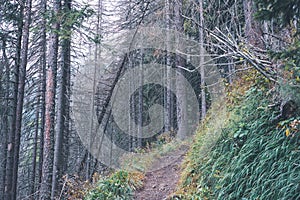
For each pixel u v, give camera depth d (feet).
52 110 31.42
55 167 32.22
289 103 18.34
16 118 33.35
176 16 41.83
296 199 14.73
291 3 11.69
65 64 37.32
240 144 21.84
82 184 32.86
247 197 17.46
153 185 29.60
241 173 18.94
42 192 29.99
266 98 21.95
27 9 34.91
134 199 27.27
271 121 19.62
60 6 31.12
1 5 34.55
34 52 44.14
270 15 12.17
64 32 30.04
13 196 32.30
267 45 22.35
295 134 17.22
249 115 22.53
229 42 20.07
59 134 33.88
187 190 24.25
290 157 16.43
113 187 27.30
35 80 49.03
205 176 23.25
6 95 37.32
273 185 16.28
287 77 16.90
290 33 18.78
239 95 27.20
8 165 32.07
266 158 17.75
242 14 34.01
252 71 24.94
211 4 36.63
